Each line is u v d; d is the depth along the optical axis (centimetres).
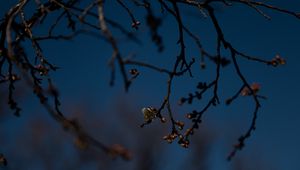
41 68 366
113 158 217
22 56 351
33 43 357
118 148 218
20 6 334
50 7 354
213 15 344
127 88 236
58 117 223
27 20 365
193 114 394
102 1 263
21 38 363
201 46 310
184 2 345
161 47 251
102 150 219
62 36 273
